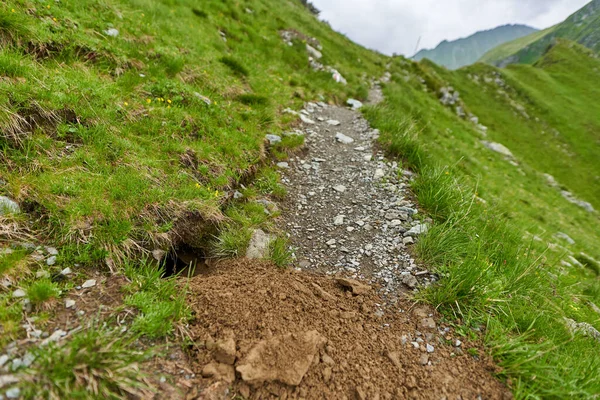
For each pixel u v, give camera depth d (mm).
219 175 6137
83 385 2627
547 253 8867
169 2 11570
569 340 4199
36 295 3195
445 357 3693
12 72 5008
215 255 5031
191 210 5105
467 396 3322
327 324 3883
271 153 7949
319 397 3143
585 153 47688
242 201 6246
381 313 4207
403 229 5777
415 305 4348
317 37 22531
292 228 5949
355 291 4465
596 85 65625
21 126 4578
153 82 7203
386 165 8094
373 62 27516
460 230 5633
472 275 4414
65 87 5371
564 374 3545
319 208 6570
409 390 3336
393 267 5000
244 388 3059
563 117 54188
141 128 5875
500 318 4219
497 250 5824
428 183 6867
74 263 3779
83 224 4039
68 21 6934
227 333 3482
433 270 4840
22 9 6215
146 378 2902
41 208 4031
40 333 2969
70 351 2785
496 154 24891
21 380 2518
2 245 3584
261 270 4645
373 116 11156
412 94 23109
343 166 8148
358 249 5438
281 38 16641
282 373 3166
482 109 52094
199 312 3689
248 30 14445
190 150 6074
